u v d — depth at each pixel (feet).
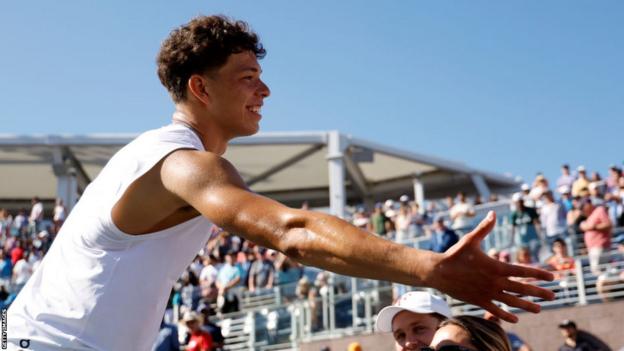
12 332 7.37
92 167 81.56
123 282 7.06
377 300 44.62
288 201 92.48
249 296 49.80
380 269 5.49
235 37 7.75
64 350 7.14
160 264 7.13
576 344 38.34
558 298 42.32
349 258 5.55
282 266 49.80
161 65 7.85
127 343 7.20
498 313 5.39
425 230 54.85
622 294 41.11
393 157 81.71
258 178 86.28
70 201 75.20
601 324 39.93
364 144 77.46
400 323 11.64
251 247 54.95
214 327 38.65
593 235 42.70
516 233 46.93
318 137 76.02
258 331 47.47
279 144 76.13
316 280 47.88
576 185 52.47
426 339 11.50
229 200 6.18
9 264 59.06
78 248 7.18
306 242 5.73
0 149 75.36
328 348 43.09
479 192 84.64
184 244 7.23
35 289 7.49
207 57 7.65
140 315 7.18
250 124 7.88
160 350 33.06
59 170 75.00
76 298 7.13
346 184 90.84
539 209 50.37
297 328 46.55
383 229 57.82
